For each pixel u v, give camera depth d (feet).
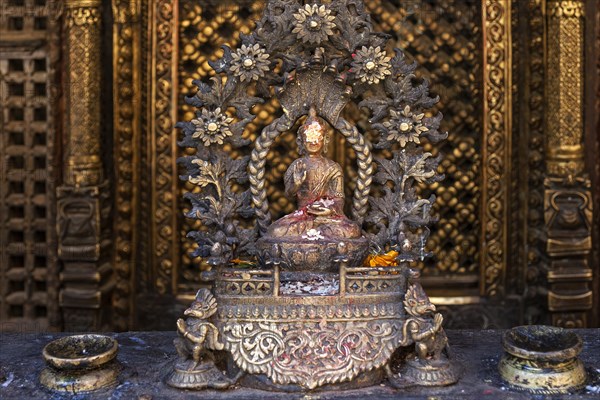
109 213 9.84
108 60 9.86
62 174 9.86
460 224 10.18
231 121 6.03
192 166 6.09
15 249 10.04
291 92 6.12
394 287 5.78
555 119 9.70
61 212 9.57
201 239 6.05
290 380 5.40
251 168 6.10
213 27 9.97
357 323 5.61
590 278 9.67
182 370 5.57
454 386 5.57
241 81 6.04
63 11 9.67
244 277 5.67
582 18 9.64
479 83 9.93
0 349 6.54
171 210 9.95
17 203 10.02
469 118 10.03
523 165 10.00
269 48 6.05
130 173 9.96
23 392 5.55
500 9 9.78
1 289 10.06
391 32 9.96
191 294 10.02
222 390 5.48
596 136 9.88
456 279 10.07
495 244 10.01
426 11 9.93
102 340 5.91
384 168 6.18
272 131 6.11
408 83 6.08
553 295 9.68
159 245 10.00
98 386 5.58
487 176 9.94
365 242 5.95
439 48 9.98
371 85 6.10
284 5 6.04
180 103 10.00
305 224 5.91
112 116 9.90
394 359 5.78
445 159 10.07
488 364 6.05
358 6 6.05
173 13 9.76
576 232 9.66
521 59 9.91
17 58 9.85
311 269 5.82
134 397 5.45
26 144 9.95
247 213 6.13
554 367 5.54
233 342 5.56
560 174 9.68
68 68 9.62
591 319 9.98
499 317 9.97
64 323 9.78
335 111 6.14
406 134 6.12
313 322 5.58
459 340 6.72
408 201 6.20
